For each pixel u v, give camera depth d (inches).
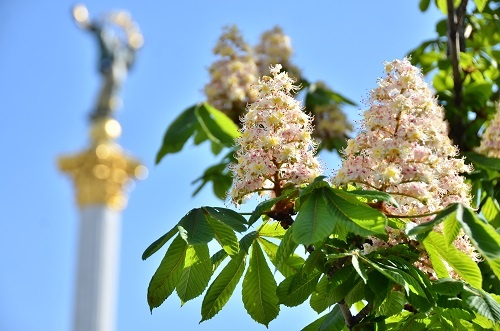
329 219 335.0
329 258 354.6
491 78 557.3
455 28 516.7
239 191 365.1
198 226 343.9
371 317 369.4
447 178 378.6
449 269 370.9
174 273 353.4
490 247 325.4
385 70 365.1
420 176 354.6
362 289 361.4
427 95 365.4
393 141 354.9
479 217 332.8
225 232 347.9
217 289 372.2
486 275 435.8
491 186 463.2
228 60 593.0
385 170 350.3
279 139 360.2
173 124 527.2
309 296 372.5
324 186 343.0
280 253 343.0
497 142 462.6
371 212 335.3
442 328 381.7
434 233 356.2
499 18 565.6
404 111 359.6
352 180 355.3
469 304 352.8
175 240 352.8
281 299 370.6
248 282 375.2
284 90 372.8
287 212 361.4
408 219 363.3
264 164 358.9
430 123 363.3
